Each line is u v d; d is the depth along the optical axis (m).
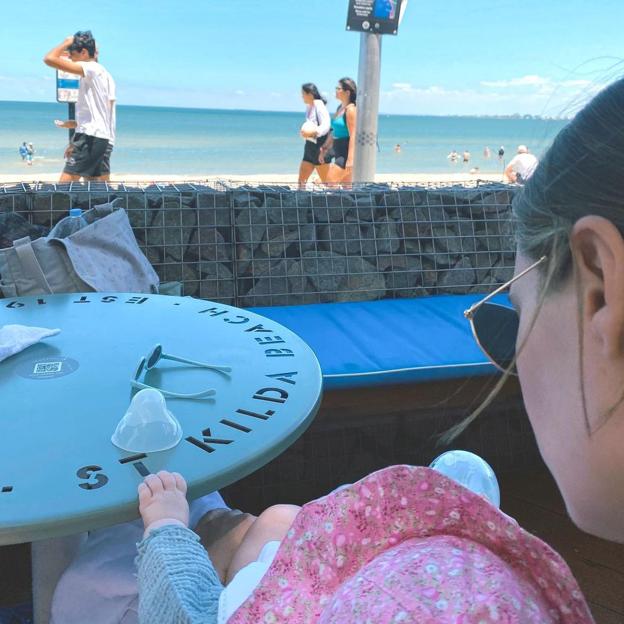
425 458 2.50
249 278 3.16
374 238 3.33
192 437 1.28
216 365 1.61
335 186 3.52
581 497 0.48
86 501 1.07
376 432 2.45
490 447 2.58
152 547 1.06
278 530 1.37
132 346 1.72
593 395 0.45
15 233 2.59
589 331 0.44
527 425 2.60
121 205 2.97
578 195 0.44
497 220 3.48
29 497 1.08
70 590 1.29
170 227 3.04
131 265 2.54
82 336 1.78
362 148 6.26
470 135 69.25
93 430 1.29
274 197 3.20
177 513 1.10
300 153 44.38
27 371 1.54
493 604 0.54
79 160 6.08
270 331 1.86
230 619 0.72
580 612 0.58
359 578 0.61
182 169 36.69
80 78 5.95
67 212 2.88
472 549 0.61
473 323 0.75
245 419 1.35
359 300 3.32
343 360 2.45
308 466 2.45
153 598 1.02
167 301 2.11
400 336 2.72
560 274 0.47
